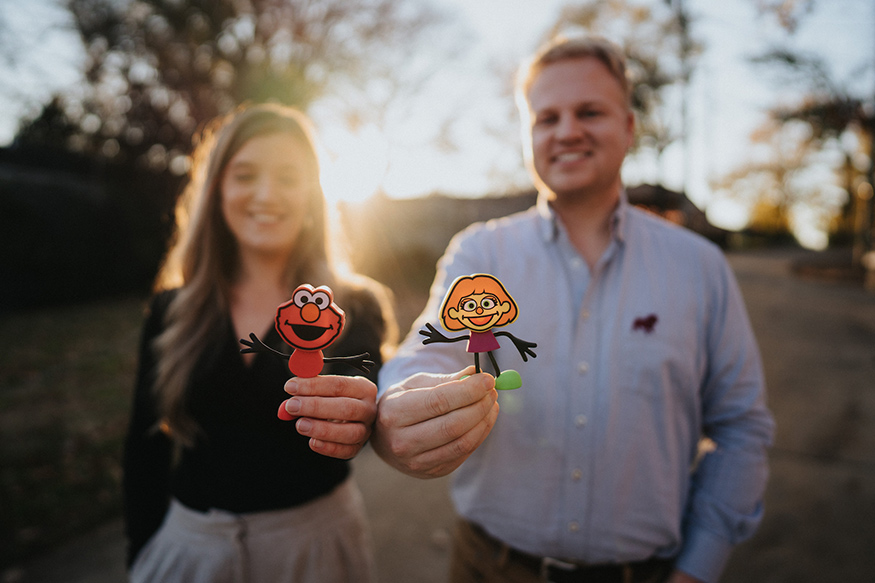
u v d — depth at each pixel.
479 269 1.74
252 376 1.68
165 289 1.99
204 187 1.88
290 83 15.66
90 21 13.52
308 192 1.96
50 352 6.86
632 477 1.56
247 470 1.65
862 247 18.91
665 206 19.19
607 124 1.64
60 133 13.73
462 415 1.02
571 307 1.64
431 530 3.39
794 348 7.78
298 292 1.11
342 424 1.08
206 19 14.97
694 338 1.61
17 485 3.56
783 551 3.08
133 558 1.86
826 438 4.55
